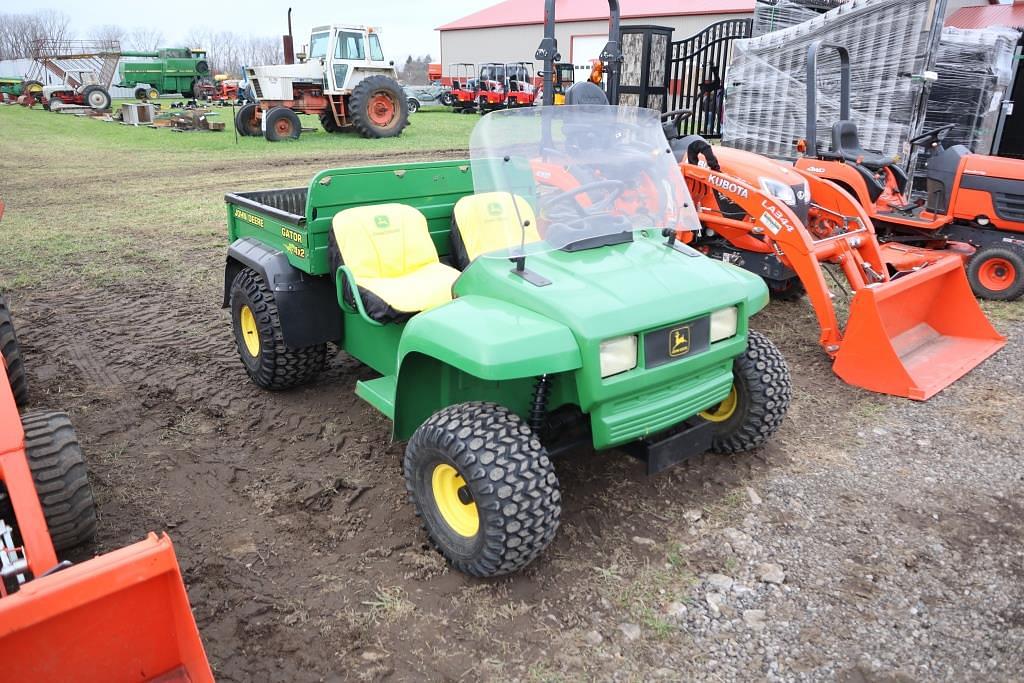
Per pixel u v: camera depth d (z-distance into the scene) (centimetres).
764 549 308
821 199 572
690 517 329
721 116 1345
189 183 1208
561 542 311
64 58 3000
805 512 333
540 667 248
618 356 275
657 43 1242
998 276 627
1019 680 242
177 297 637
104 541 312
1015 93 1117
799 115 916
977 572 294
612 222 331
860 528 321
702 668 248
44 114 2478
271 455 385
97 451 386
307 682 243
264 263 407
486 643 259
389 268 388
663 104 1260
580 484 354
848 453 384
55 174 1302
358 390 365
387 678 244
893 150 838
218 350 523
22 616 174
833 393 453
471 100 2922
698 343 300
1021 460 376
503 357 254
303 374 441
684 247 340
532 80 2842
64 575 180
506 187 314
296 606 276
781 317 589
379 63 1811
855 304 455
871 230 520
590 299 279
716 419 373
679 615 272
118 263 741
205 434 406
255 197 479
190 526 324
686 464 372
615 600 279
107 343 534
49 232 872
